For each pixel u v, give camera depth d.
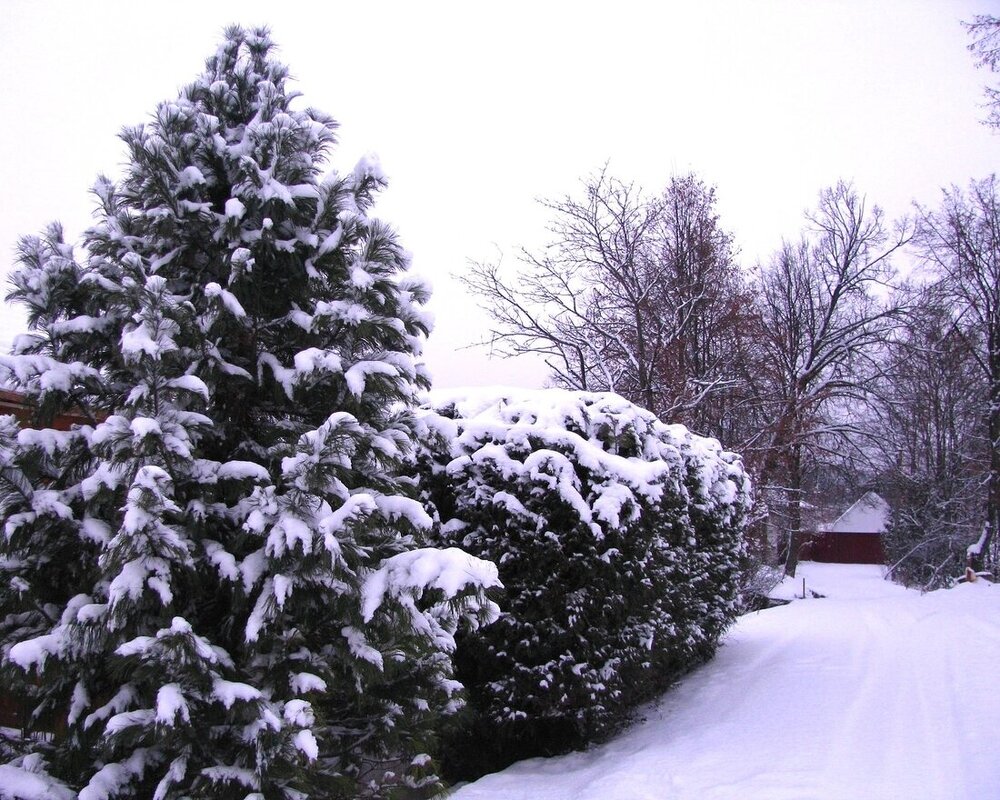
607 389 20.38
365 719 4.21
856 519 57.75
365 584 3.86
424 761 4.17
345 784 3.83
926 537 33.81
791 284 35.75
